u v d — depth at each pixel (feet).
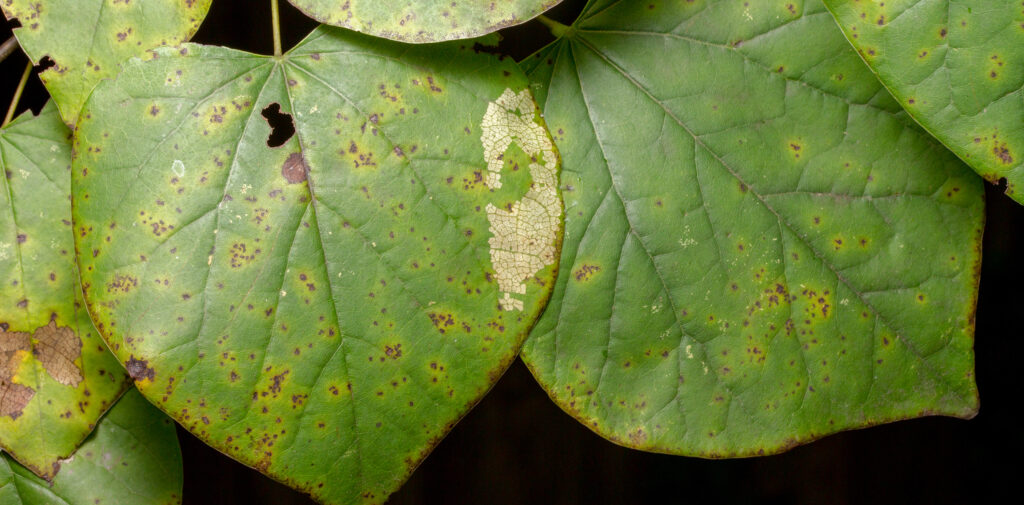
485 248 1.13
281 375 1.12
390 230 1.13
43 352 1.17
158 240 1.11
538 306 1.14
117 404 1.21
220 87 1.12
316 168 1.12
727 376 1.17
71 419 1.18
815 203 1.17
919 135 1.17
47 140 1.17
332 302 1.12
